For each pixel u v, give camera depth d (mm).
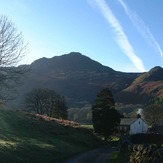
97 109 90625
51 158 41719
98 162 44219
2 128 56125
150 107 143625
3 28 41344
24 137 52156
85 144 67500
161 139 43406
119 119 91438
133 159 27359
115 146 76562
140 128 128125
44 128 67062
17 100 116062
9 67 40906
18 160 33625
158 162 20469
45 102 114938
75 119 169875
